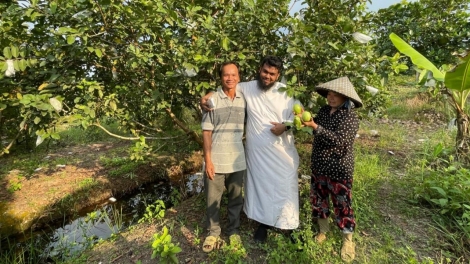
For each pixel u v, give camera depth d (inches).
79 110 125.9
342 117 97.4
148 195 190.4
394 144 223.6
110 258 114.5
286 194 109.6
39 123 115.8
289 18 119.1
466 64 87.0
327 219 111.6
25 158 235.1
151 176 202.4
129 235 128.6
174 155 221.1
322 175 104.7
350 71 123.3
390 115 315.6
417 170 166.9
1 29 108.3
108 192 184.4
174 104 162.9
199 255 110.6
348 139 96.7
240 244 109.7
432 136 231.5
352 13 133.1
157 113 166.9
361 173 160.9
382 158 190.7
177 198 171.0
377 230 119.1
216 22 123.4
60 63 120.9
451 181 134.1
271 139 107.9
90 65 135.9
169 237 82.9
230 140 106.2
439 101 306.8
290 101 109.3
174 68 127.4
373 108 179.6
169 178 204.5
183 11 128.9
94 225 158.6
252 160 112.0
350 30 121.3
